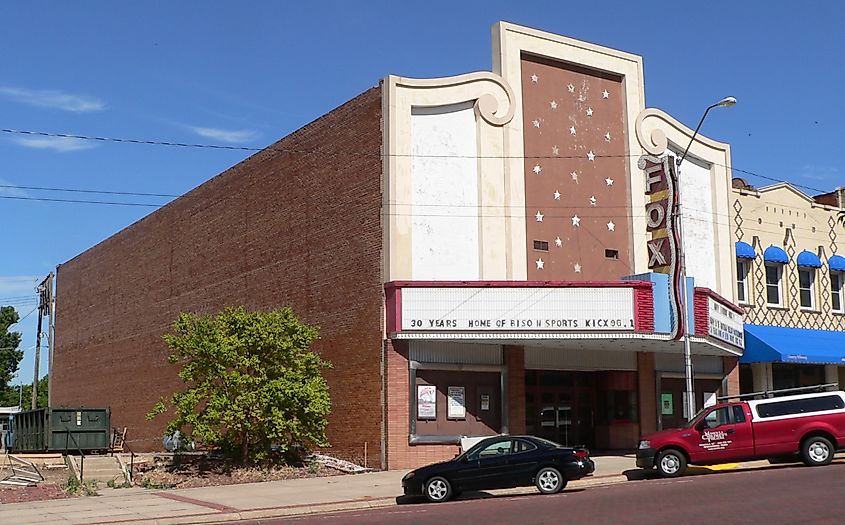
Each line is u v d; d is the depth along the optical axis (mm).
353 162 30188
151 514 19047
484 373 28859
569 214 30734
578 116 31688
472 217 29031
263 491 22906
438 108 29297
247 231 37219
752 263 36344
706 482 20734
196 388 27344
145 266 47562
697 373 33781
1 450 39219
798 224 38188
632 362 32094
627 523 14797
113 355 50844
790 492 17672
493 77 29797
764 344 33750
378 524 16281
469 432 28234
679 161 28484
